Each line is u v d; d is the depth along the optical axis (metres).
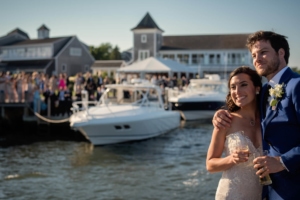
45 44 61.69
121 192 8.31
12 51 65.44
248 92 3.05
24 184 9.02
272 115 2.80
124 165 11.00
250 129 3.12
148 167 10.67
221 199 3.13
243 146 3.02
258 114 3.18
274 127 2.79
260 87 3.12
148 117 14.77
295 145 2.71
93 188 8.66
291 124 2.72
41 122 19.48
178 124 17.91
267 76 2.99
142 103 15.45
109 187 8.72
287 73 2.85
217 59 59.00
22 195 8.17
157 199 7.80
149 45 59.41
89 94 21.52
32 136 17.95
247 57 57.88
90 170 10.41
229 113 3.18
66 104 19.56
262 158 2.73
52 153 13.14
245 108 3.17
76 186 8.82
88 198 7.95
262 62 2.89
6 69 60.66
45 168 10.73
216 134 3.16
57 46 62.16
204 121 22.20
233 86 3.11
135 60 60.06
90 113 14.12
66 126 19.36
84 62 66.62
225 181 3.13
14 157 12.41
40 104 19.67
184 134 17.17
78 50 65.19
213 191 8.27
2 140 16.52
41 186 8.86
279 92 2.76
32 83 21.16
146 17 60.75
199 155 12.40
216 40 60.41
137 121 14.36
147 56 59.62
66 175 9.88
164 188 8.56
